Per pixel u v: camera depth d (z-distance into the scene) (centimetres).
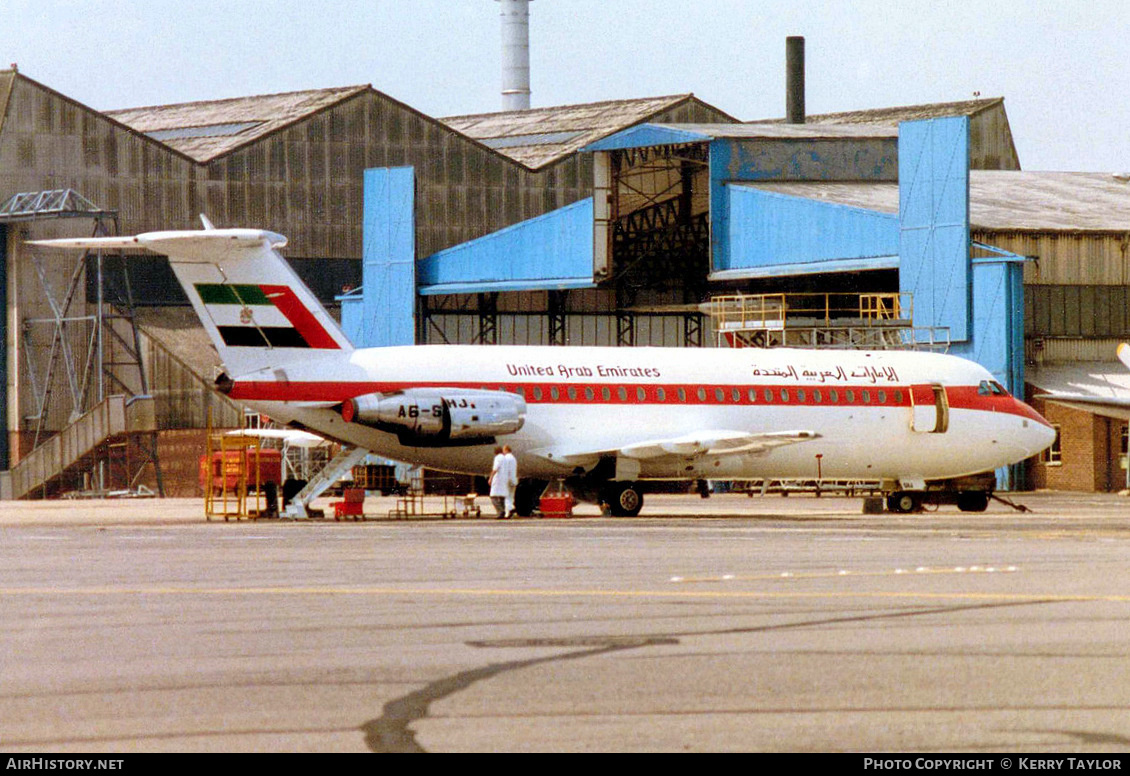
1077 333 12975
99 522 7569
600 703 2231
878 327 11794
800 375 8644
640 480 8425
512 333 15588
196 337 16162
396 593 3628
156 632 2950
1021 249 12700
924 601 3422
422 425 7575
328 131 17088
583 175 18112
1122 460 12462
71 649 2739
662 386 8281
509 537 5922
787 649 2711
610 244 13788
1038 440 9212
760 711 2175
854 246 12369
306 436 10700
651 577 4038
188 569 4334
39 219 15062
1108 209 14225
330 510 9006
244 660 2611
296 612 3256
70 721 2120
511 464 7725
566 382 8075
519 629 2975
